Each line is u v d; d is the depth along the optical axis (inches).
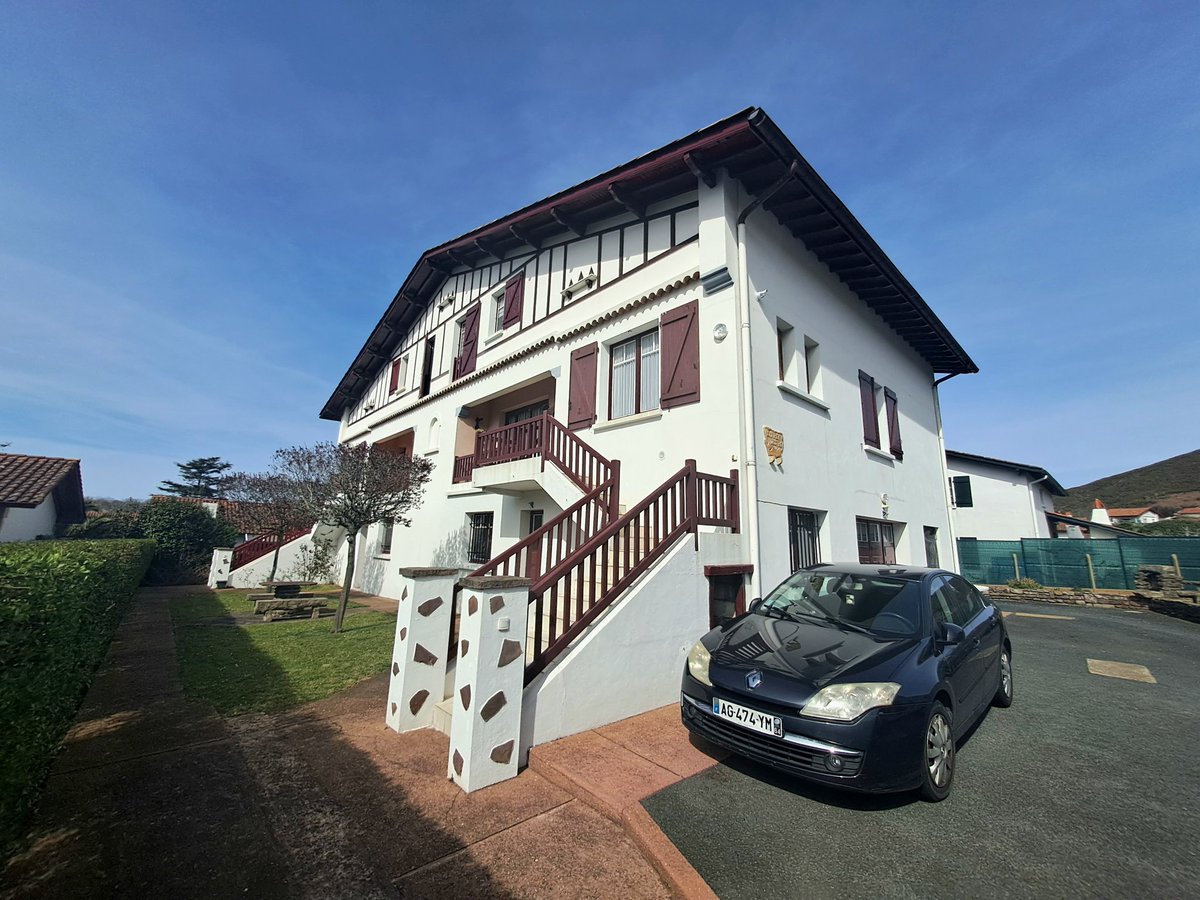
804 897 100.0
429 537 577.3
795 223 350.9
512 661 152.1
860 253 375.2
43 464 672.4
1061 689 244.5
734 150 291.1
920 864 110.3
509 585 153.6
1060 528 1130.7
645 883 106.0
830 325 389.4
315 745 169.3
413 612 189.3
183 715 194.2
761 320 308.0
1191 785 146.9
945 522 558.9
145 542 539.5
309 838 117.6
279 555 763.4
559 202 383.9
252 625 398.9
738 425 274.1
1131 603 553.0
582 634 186.5
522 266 493.0
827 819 127.3
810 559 323.6
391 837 118.9
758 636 172.9
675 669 208.7
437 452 596.7
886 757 127.3
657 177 333.1
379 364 845.2
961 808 134.0
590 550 189.2
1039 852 115.0
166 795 134.9
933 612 173.6
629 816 124.6
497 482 385.4
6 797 89.7
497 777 145.6
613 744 164.9
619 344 370.9
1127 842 118.9
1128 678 264.1
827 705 133.8
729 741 147.8
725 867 108.1
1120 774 154.2
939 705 145.5
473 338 561.9
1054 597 608.7
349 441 936.3
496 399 549.6
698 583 227.0
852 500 374.3
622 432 341.1
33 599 106.9
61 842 113.2
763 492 279.4
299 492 390.3
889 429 457.1
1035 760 164.2
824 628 171.6
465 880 104.7
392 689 189.5
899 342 516.7
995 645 209.5
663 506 222.4
